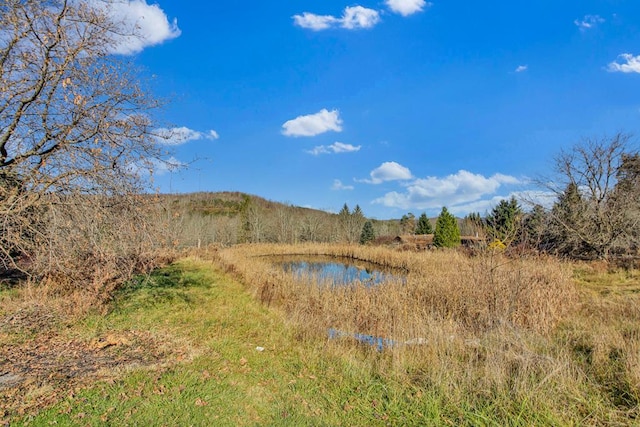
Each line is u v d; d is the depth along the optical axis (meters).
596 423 3.87
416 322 7.64
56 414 3.85
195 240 34.22
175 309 8.78
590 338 6.59
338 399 4.51
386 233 50.19
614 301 9.68
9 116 6.78
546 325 7.54
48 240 6.36
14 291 8.87
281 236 42.94
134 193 7.15
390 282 12.17
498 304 8.31
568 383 4.57
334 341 6.87
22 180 6.57
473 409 4.22
